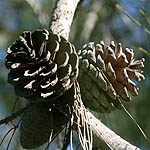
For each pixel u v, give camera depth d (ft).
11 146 3.11
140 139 3.07
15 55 2.04
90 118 2.15
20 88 2.05
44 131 2.15
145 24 3.28
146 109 3.11
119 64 2.16
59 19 2.25
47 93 2.02
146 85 3.15
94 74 2.13
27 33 2.07
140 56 3.23
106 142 2.08
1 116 3.33
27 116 2.16
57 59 2.04
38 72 2.03
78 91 2.12
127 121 3.04
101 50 2.16
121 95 2.17
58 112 2.15
